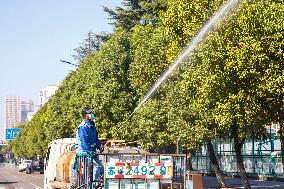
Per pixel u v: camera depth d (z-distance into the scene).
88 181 10.80
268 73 16.89
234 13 17.58
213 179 40.69
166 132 29.50
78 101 43.66
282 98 17.64
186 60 21.44
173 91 26.20
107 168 11.16
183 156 11.49
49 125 59.59
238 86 17.72
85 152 10.95
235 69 17.28
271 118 18.03
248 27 17.28
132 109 35.88
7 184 41.72
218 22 17.89
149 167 11.33
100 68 36.75
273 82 16.80
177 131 26.02
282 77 16.72
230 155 44.00
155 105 29.66
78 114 43.81
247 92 17.53
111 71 36.22
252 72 16.91
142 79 31.02
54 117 57.12
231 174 43.28
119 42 36.97
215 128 24.98
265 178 38.12
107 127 35.75
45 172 21.56
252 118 17.94
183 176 11.54
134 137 34.34
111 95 35.72
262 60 16.95
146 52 30.81
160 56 30.20
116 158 11.23
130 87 36.03
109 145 17.47
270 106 17.83
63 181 16.55
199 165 50.53
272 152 37.34
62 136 52.06
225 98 18.06
